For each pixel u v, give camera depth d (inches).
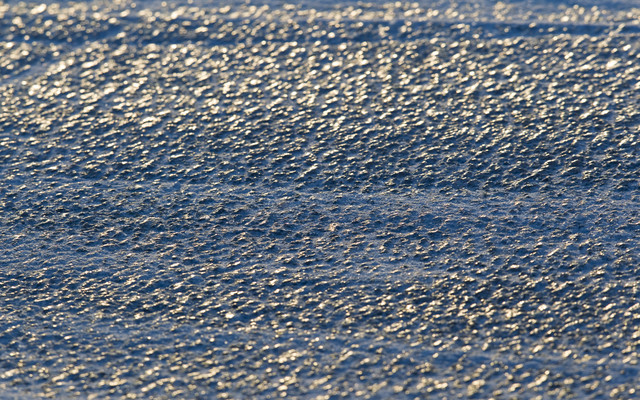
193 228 160.7
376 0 263.3
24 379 124.6
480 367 123.2
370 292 140.6
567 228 153.6
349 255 150.6
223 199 169.3
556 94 201.2
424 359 125.3
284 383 122.0
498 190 166.6
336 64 225.9
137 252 154.6
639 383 117.9
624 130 182.2
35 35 251.9
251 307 138.6
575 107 194.1
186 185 174.9
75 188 175.5
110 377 124.6
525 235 152.6
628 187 163.3
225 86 217.8
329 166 178.5
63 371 126.0
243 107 206.2
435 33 238.1
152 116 203.8
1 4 275.7
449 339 129.1
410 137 187.6
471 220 157.9
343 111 201.3
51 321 136.9
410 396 118.7
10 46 245.9
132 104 210.5
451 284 141.2
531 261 145.5
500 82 209.6
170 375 124.6
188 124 199.3
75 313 138.8
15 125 202.2
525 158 176.1
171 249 155.0
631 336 126.6
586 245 148.4
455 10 252.4
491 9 251.4
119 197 171.8
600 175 167.9
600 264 143.1
